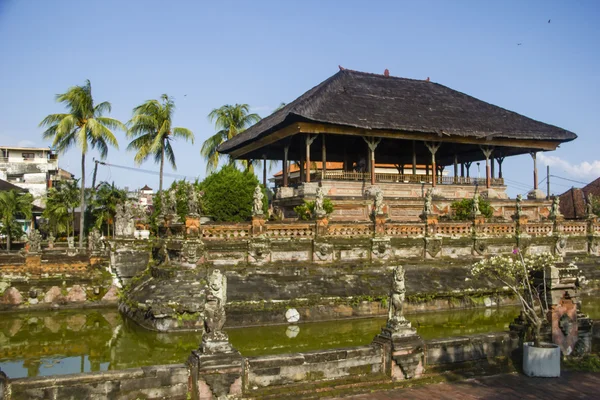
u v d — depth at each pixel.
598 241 28.38
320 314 18.94
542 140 36.56
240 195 35.78
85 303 22.98
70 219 53.34
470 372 11.09
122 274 23.77
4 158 71.19
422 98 37.44
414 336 10.84
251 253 20.00
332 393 9.73
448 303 21.48
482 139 34.56
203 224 19.70
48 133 40.66
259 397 9.29
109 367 14.41
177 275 18.69
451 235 24.23
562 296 12.48
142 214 31.97
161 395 8.87
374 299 19.88
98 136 40.38
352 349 10.43
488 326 19.14
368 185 32.50
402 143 40.72
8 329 19.08
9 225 48.81
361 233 22.33
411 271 22.12
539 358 11.02
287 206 33.12
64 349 16.52
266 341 16.53
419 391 10.07
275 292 18.91
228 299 17.98
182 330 17.31
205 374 8.92
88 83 40.34
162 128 44.47
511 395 9.91
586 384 10.60
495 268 15.79
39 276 22.81
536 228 26.98
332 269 20.69
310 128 29.86
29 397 8.07
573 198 52.84
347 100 32.81
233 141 38.91
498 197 36.41
